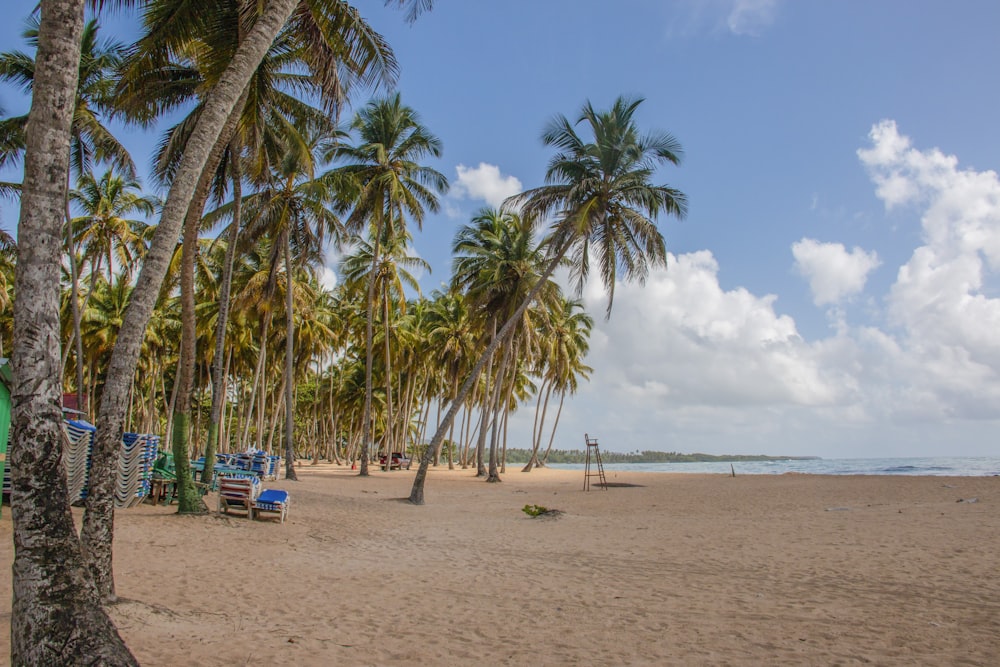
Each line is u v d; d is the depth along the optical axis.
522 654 5.32
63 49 3.96
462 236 31.56
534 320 34.69
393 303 40.09
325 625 6.13
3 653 4.65
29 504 3.49
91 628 3.48
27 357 3.60
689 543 11.20
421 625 6.21
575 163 22.23
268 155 16.48
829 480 28.09
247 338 37.72
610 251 22.69
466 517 15.95
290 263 25.95
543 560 9.78
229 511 13.53
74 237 24.06
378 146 27.33
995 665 4.84
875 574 8.07
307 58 10.06
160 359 38.75
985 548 9.47
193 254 12.45
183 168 5.99
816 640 5.56
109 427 5.94
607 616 6.52
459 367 44.28
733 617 6.38
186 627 5.73
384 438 65.38
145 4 9.71
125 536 9.97
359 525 13.49
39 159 3.80
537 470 55.62
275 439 66.94
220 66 10.78
